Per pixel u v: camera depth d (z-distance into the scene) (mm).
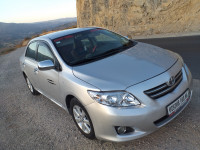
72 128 3775
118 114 2516
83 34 4184
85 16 22375
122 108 2529
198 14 11680
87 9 21922
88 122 3000
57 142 3436
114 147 2990
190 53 6930
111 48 3787
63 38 4016
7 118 4820
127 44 3996
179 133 2977
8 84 8000
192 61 6035
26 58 5262
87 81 2861
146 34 14570
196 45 7879
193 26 11805
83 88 2830
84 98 2809
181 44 8594
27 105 5359
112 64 3100
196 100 3721
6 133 4105
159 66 2902
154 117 2551
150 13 14070
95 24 20141
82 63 3379
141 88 2562
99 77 2832
